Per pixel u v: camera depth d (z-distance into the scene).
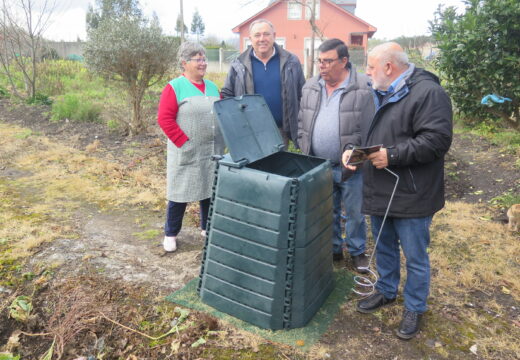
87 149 6.74
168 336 2.56
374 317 2.77
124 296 2.91
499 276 3.26
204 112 3.20
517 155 5.93
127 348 2.47
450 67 6.35
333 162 3.11
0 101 11.29
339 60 2.84
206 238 2.76
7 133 7.71
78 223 4.09
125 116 8.04
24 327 2.62
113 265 3.31
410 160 2.22
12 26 10.92
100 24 7.33
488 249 3.66
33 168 5.75
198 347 2.46
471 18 5.75
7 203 4.48
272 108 3.74
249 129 2.68
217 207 2.58
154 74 7.67
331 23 24.08
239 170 2.45
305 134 3.20
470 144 6.88
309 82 3.18
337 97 3.01
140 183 5.27
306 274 2.53
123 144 7.18
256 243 2.46
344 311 2.83
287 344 2.49
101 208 4.50
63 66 15.75
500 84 6.12
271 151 2.78
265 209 2.38
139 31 7.07
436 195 2.38
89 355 2.43
